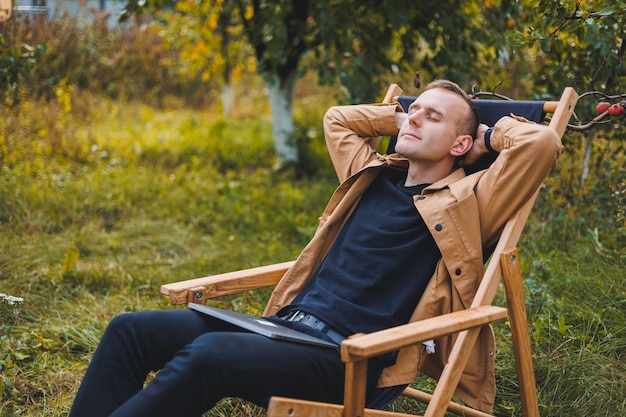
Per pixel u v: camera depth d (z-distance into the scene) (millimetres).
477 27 5137
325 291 2293
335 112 2729
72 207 5219
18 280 3906
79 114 7160
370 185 2543
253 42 6586
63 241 4621
